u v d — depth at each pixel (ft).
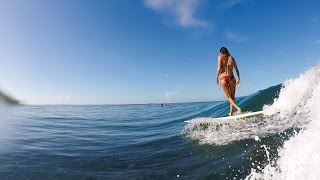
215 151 15.35
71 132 30.55
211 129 20.71
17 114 56.90
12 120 43.45
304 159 9.73
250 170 11.55
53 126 36.83
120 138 25.54
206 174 12.23
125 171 14.19
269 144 14.06
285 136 14.64
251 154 13.26
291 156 10.76
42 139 24.98
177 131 25.34
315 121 13.94
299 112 18.26
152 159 16.06
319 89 19.04
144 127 34.47
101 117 57.93
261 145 14.21
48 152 19.19
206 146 16.70
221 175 11.80
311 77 21.20
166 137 22.75
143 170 14.11
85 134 28.84
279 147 13.16
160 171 13.62
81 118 54.19
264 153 12.92
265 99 27.91
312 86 20.22
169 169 13.75
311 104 18.26
